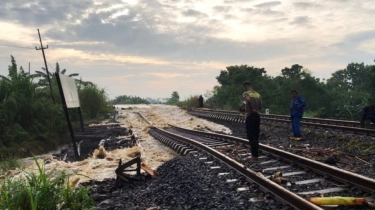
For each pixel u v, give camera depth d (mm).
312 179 7469
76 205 5945
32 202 4930
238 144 13328
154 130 22812
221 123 26516
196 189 7262
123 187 8477
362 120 13984
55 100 25375
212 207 6020
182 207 6234
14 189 5656
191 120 30406
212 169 9055
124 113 37656
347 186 6656
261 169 8461
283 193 6000
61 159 15242
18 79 22047
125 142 18203
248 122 9812
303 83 51938
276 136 16188
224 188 7195
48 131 20375
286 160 9344
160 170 9875
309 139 14383
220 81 56219
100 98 31781
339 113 44312
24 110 19922
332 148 11969
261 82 49562
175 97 68500
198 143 12906
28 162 14875
